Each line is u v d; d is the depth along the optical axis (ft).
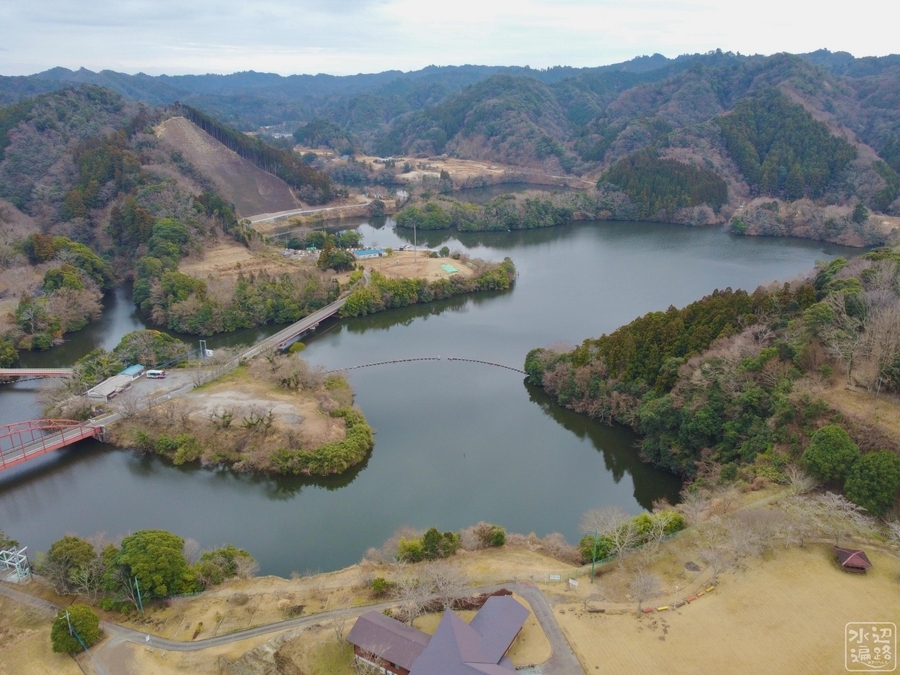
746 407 370.32
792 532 284.41
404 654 218.59
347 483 403.13
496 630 226.17
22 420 486.79
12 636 254.27
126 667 235.20
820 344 385.50
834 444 310.65
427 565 281.54
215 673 230.89
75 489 398.21
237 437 424.05
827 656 223.71
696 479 370.12
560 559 295.89
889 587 254.88
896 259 494.18
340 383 504.84
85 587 268.00
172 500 388.16
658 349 456.04
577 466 424.46
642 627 240.53
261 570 319.47
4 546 303.07
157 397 479.41
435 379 557.33
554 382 509.35
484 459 430.61
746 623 240.12
